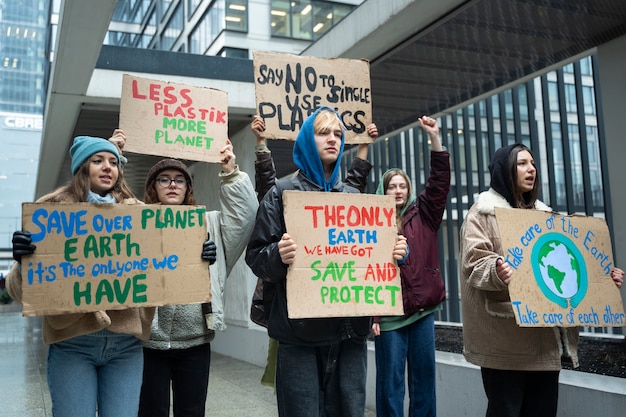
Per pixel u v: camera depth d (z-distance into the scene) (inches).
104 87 283.3
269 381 135.9
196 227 102.0
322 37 261.6
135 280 96.7
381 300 96.2
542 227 112.7
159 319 115.6
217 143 146.3
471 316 115.0
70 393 93.5
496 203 115.6
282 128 141.7
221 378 265.1
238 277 336.5
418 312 143.3
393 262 98.8
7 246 2117.4
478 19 199.6
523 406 115.3
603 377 147.8
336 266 95.0
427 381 144.0
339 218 96.6
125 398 97.6
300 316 91.0
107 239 96.0
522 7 187.8
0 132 2522.1
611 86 204.7
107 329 95.7
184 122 143.7
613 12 189.2
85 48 228.5
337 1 1122.0
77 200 98.4
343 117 146.6
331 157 99.7
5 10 2699.3
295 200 94.7
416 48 228.8
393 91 281.4
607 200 259.3
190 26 1189.1
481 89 280.8
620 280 116.5
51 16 1608.0
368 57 242.2
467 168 375.2
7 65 2672.2
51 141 369.7
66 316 92.4
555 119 677.9
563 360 114.3
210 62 305.7
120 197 106.2
